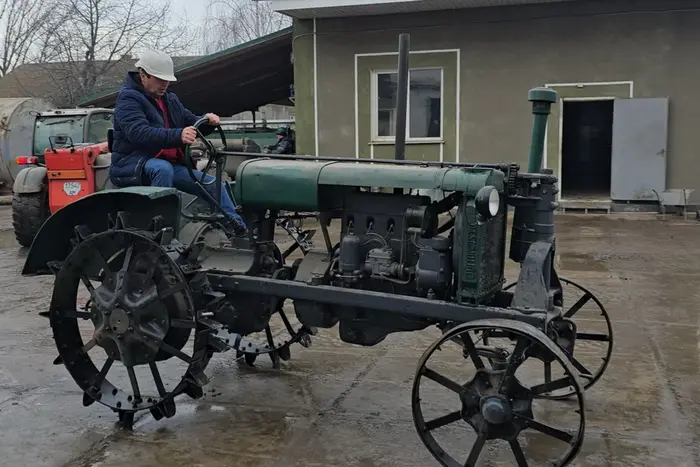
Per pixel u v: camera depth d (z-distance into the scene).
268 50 12.10
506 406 2.84
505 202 3.35
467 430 3.41
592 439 3.27
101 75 22.12
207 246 3.79
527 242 3.33
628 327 4.91
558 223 9.55
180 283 3.32
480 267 3.14
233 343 3.32
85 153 8.15
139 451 3.22
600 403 3.67
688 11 9.75
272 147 12.01
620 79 10.09
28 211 8.42
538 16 10.18
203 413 3.64
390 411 3.63
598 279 6.30
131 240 3.46
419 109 10.90
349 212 3.58
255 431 3.41
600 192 12.22
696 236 8.40
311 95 11.20
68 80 21.92
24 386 4.06
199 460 3.12
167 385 4.06
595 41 10.07
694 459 3.05
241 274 3.62
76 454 3.21
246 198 3.61
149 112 3.98
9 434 3.42
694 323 4.98
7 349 4.74
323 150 11.28
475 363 2.99
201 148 4.55
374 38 10.81
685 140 10.05
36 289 6.53
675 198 10.05
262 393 3.90
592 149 13.18
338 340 4.84
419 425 2.94
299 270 3.68
